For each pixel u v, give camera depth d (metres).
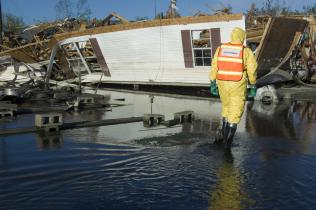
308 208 5.06
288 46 21.44
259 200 5.28
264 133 9.72
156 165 6.82
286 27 20.27
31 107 14.83
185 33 22.80
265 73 21.39
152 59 24.48
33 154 7.58
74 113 13.40
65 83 24.92
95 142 8.59
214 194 5.46
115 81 26.44
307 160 7.22
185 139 8.92
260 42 20.75
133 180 6.03
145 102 17.14
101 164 6.89
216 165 6.83
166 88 25.39
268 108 14.64
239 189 5.67
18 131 9.52
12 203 5.16
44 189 5.66
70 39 26.88
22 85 21.77
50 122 9.84
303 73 23.59
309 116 12.66
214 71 8.04
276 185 5.86
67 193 5.50
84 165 6.83
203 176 6.22
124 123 11.07
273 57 21.30
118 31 25.33
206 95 20.89
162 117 11.06
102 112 13.70
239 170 6.55
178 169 6.58
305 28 22.30
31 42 29.98
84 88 24.42
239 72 7.72
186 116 11.42
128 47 25.23
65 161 7.08
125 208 4.98
